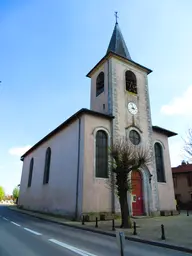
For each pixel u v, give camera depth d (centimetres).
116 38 2370
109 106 1820
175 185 3198
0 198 6944
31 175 2712
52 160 2047
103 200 1469
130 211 1565
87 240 777
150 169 1797
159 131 2086
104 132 1683
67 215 1516
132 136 1825
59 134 1997
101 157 1595
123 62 2092
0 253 570
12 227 1049
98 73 2169
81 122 1631
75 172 1548
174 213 1800
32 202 2405
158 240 768
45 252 587
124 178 1183
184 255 613
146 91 2150
